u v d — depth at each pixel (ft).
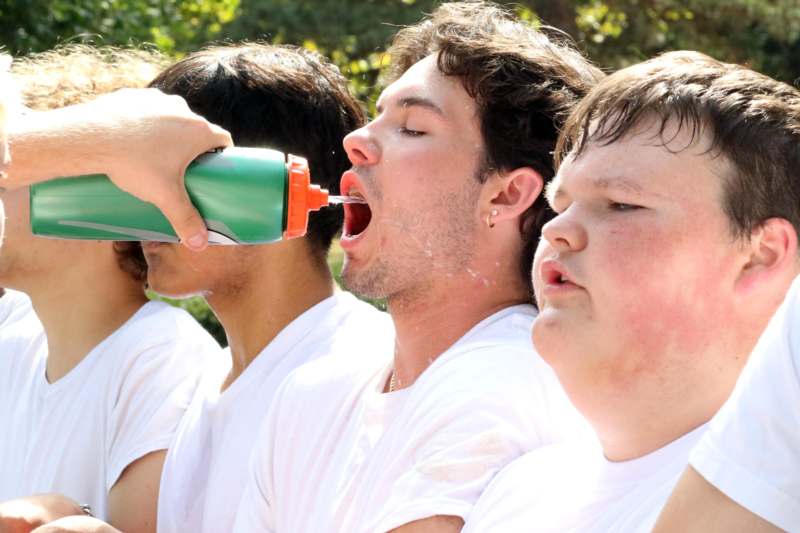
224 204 8.68
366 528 8.31
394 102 9.34
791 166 6.66
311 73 11.61
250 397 10.59
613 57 47.34
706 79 6.84
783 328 5.63
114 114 8.67
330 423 9.30
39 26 33.19
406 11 45.16
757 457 5.61
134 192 8.61
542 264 7.06
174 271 10.87
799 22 50.44
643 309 6.69
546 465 7.65
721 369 6.73
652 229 6.68
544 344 6.92
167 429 11.19
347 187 9.52
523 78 9.23
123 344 11.66
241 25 43.27
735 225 6.64
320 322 10.84
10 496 12.10
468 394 8.32
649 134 6.81
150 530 10.93
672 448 6.86
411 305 9.27
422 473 8.11
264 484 9.51
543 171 9.16
